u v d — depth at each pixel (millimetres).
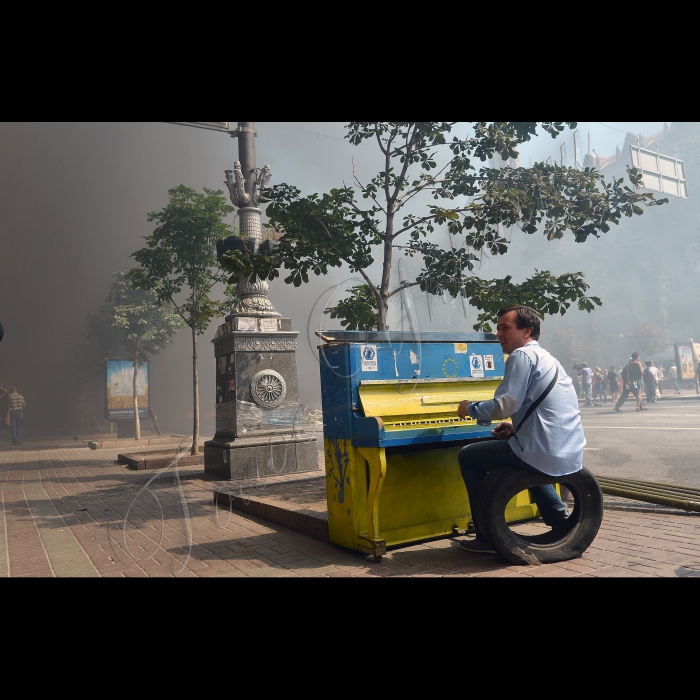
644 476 5848
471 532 3820
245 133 8148
